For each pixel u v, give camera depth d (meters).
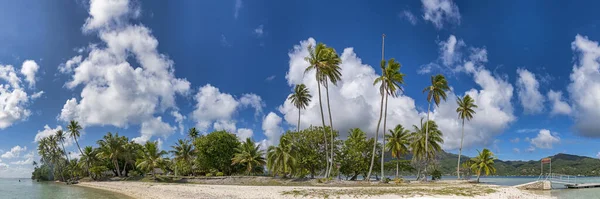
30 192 62.44
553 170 193.25
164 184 64.25
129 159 99.12
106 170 105.19
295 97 71.44
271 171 61.16
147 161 79.25
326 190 38.16
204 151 80.25
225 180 64.25
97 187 77.75
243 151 71.38
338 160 68.94
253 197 34.91
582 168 192.12
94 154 105.12
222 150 80.62
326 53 54.41
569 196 43.91
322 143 68.69
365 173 73.44
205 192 42.47
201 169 84.94
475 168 81.44
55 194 56.19
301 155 65.31
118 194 53.56
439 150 71.88
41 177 159.88
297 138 68.75
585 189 58.47
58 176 140.25
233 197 35.72
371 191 36.41
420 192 35.47
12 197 51.16
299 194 34.62
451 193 34.91
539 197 37.31
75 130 109.25
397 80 55.06
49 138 127.88
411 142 72.19
